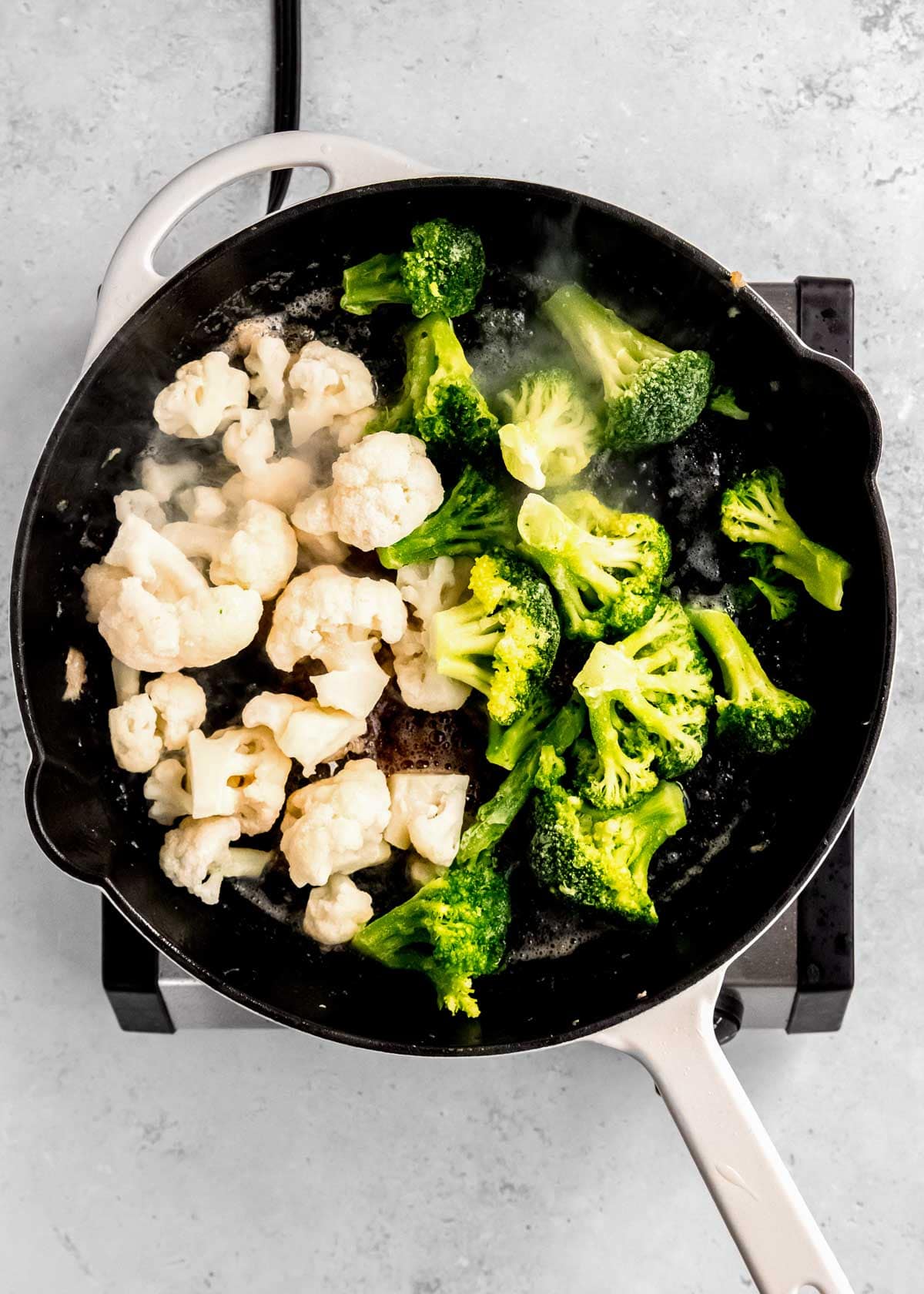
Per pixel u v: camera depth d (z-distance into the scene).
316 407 0.54
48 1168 0.62
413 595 0.53
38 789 0.49
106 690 0.56
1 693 0.62
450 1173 0.62
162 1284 0.62
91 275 0.62
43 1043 0.62
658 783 0.52
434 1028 0.52
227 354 0.56
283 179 0.60
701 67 0.62
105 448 0.55
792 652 0.56
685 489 0.56
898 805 0.62
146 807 0.56
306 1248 0.62
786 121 0.62
